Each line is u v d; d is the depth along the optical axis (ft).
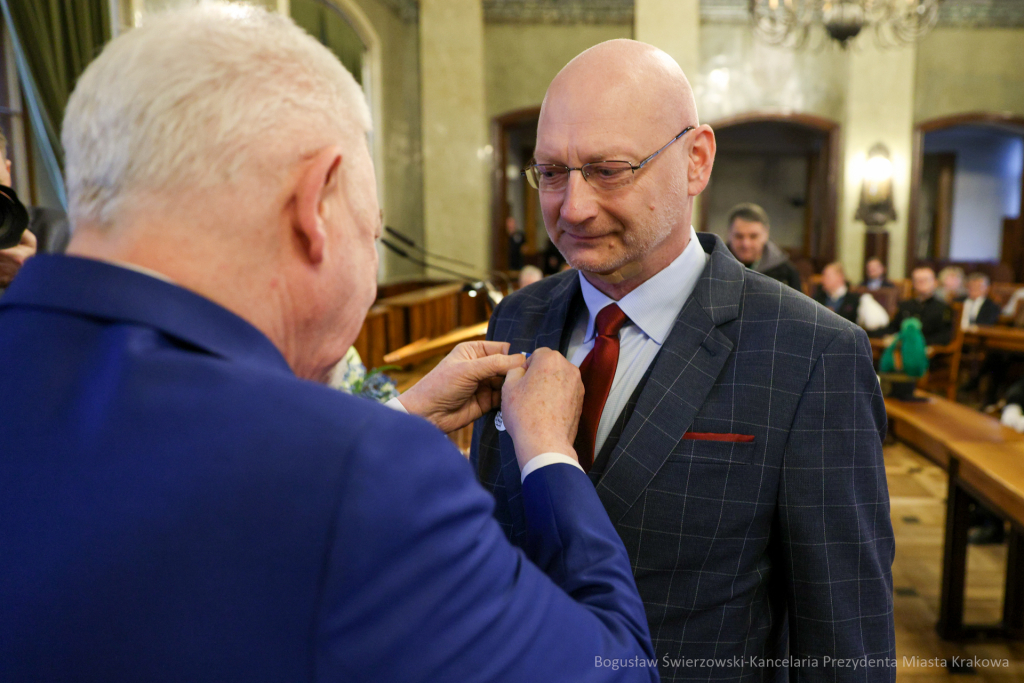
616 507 2.78
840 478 2.73
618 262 2.77
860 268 29.53
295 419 1.52
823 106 29.07
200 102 1.61
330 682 1.41
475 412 3.04
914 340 11.73
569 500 2.22
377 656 1.43
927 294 20.77
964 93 28.86
